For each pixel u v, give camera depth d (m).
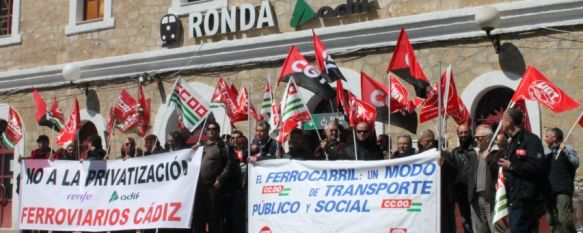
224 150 10.59
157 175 10.80
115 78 16.27
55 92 17.16
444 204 9.66
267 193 9.94
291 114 10.81
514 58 11.95
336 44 13.59
